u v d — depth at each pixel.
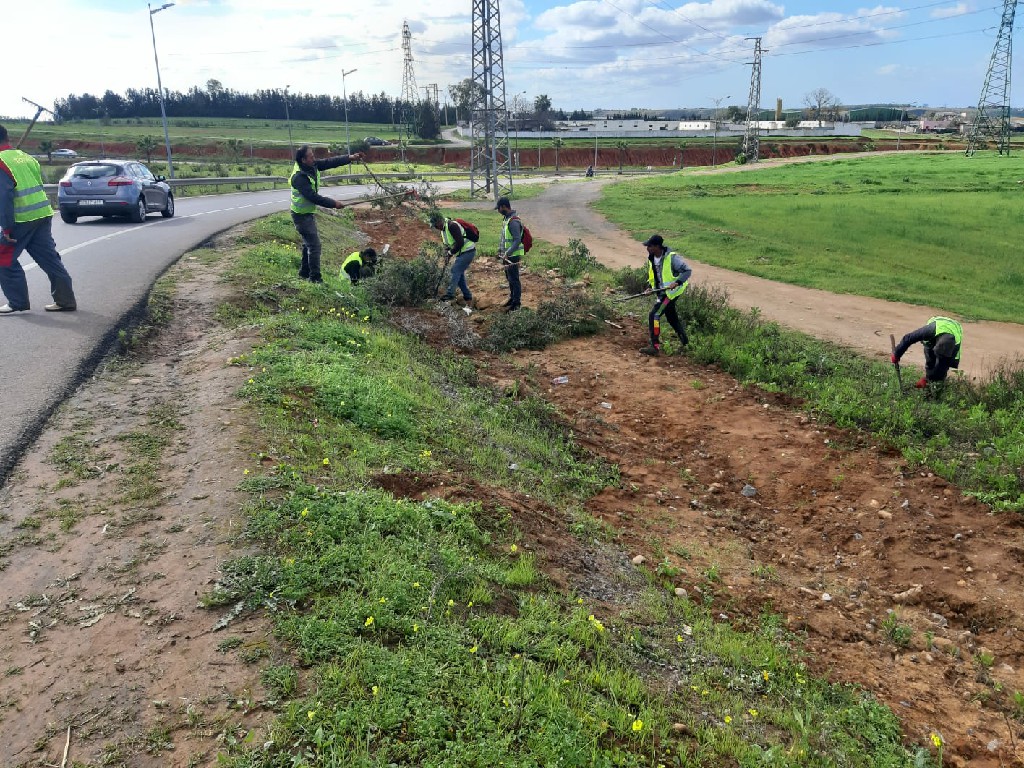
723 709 3.82
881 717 4.12
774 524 6.68
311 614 3.45
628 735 3.20
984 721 4.36
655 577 5.25
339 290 10.65
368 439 5.72
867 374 10.55
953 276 18.48
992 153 70.94
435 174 62.44
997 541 6.26
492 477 6.04
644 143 104.69
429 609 3.62
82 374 6.25
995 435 8.30
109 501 4.32
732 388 9.82
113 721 2.84
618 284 15.17
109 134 95.69
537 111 149.12
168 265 11.06
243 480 4.50
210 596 3.51
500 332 10.88
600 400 9.23
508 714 3.03
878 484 7.27
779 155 96.56
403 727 2.87
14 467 4.63
